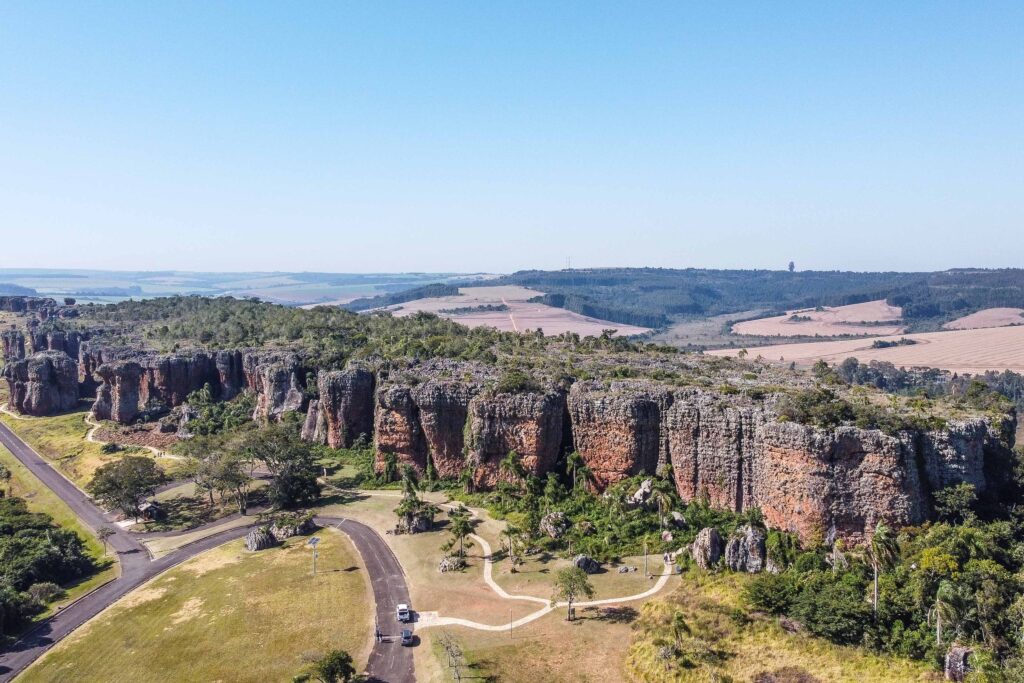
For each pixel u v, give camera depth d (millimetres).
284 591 121125
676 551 126625
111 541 147125
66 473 196000
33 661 102188
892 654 92875
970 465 117812
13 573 122125
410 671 97750
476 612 112562
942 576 98062
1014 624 90125
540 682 94125
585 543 131750
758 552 116438
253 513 159375
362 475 177250
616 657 98938
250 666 99500
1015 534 111938
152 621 112938
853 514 114938
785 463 121562
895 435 114500
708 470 137125
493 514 149375
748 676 90875
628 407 144750
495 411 157750
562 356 195875
